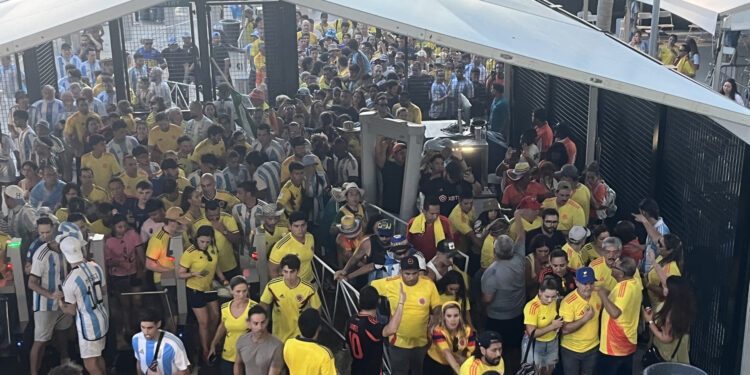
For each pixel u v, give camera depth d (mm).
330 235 10367
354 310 8945
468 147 12602
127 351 8898
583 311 7512
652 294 8289
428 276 8164
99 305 7988
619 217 11586
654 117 10055
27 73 15539
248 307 7621
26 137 13438
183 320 9023
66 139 13477
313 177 10781
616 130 11664
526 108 15867
